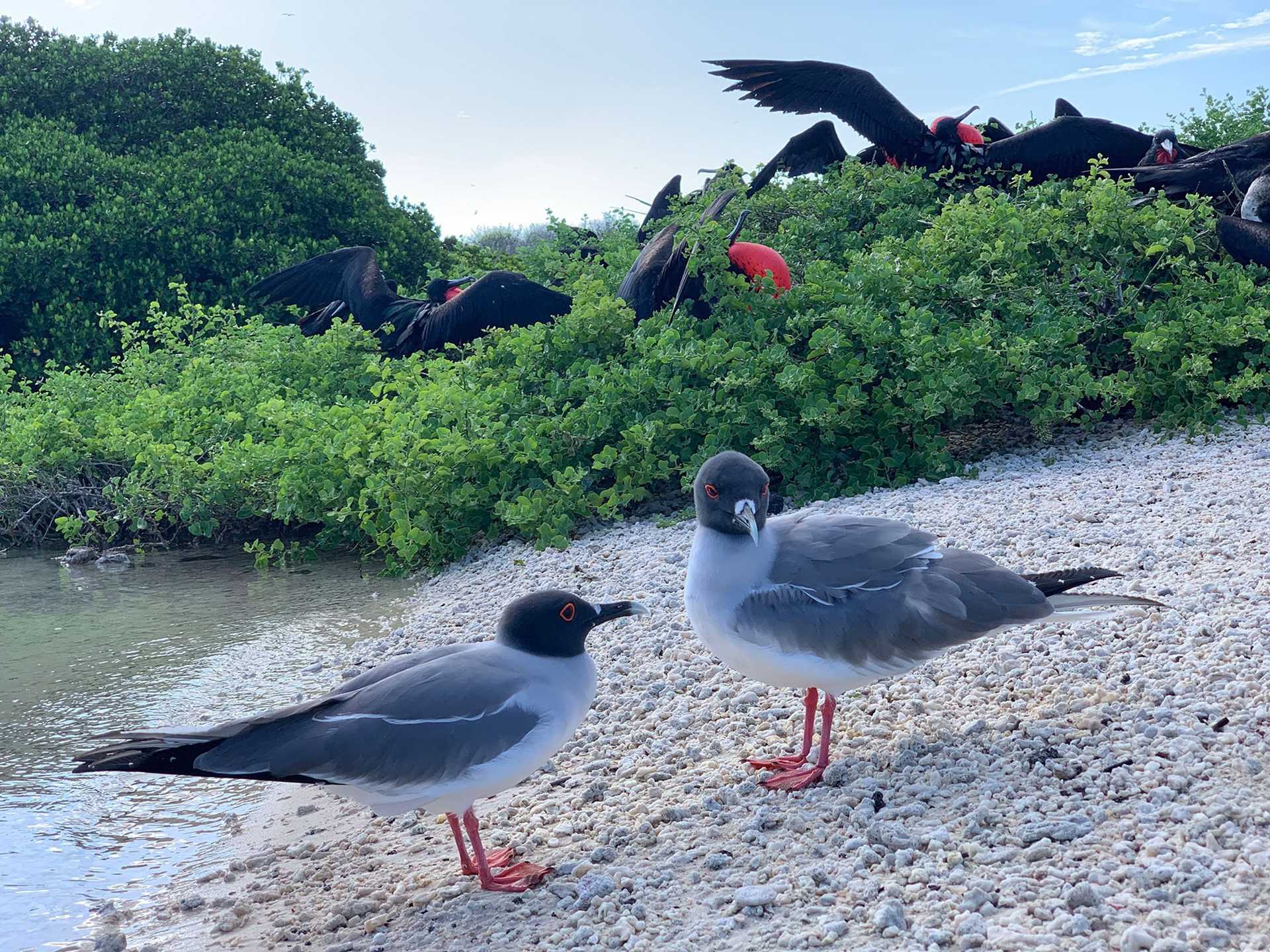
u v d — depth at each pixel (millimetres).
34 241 19625
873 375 10523
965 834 4516
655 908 4449
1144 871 4008
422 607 9492
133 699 7934
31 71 23109
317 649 8727
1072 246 12555
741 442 10797
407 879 5199
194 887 5473
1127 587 6805
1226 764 4668
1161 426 10883
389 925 4797
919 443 10609
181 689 8055
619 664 7250
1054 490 9328
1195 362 10586
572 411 11086
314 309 17953
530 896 4789
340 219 22438
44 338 19797
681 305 12562
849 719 5938
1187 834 4227
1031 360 10867
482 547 10898
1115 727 5156
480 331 14094
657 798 5496
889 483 10469
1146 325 11164
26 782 6746
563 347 12297
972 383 10719
